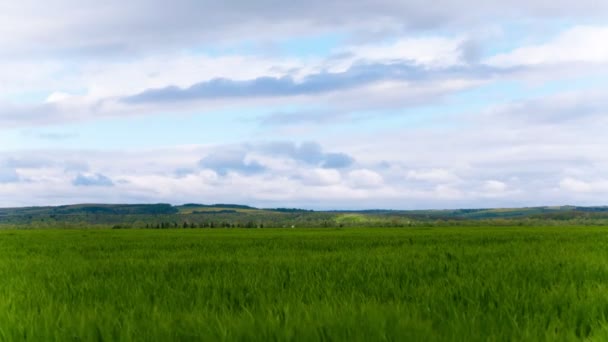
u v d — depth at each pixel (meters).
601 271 11.04
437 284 9.39
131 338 5.40
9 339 5.70
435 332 5.38
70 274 12.56
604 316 6.27
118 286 9.88
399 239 32.06
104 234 55.53
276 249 22.36
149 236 46.41
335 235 43.66
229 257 17.47
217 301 7.84
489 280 9.55
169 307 7.59
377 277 10.68
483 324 5.87
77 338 5.52
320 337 5.21
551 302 7.24
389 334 5.15
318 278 10.40
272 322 5.69
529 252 17.78
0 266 15.45
